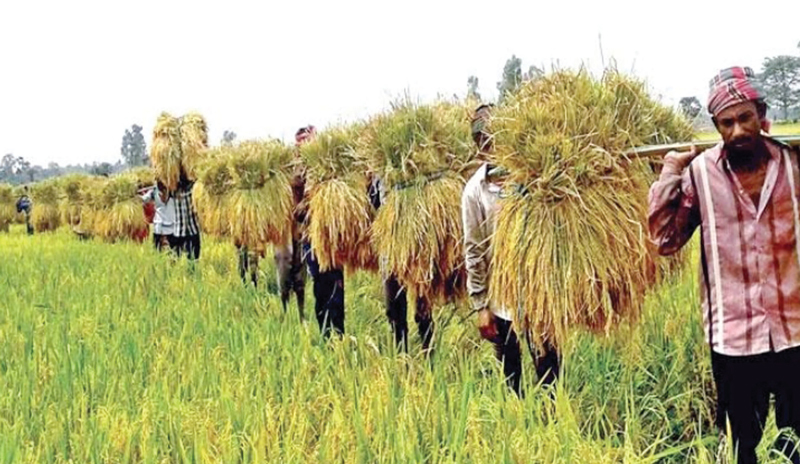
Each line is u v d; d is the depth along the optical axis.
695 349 5.27
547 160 4.17
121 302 8.74
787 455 3.87
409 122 5.79
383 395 4.44
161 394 4.76
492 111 4.81
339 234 6.86
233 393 4.85
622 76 4.57
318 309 7.28
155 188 13.34
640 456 3.78
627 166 4.35
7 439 4.00
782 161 3.43
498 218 4.54
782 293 3.44
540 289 4.21
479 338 6.26
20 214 31.48
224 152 10.48
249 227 8.60
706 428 4.71
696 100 4.82
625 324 4.52
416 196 5.75
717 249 3.53
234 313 8.08
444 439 4.01
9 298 9.11
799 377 3.51
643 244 4.21
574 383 5.05
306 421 4.22
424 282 5.80
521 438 3.73
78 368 5.47
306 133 8.60
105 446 4.02
